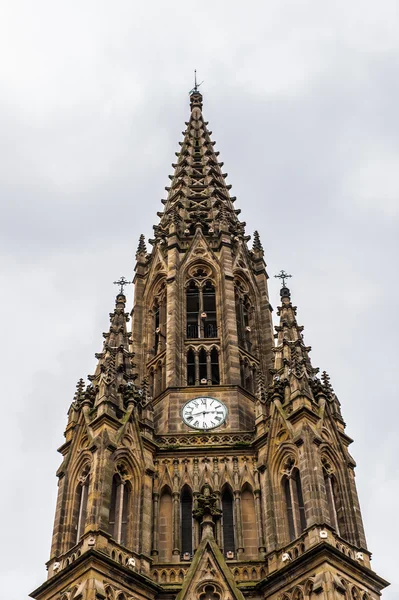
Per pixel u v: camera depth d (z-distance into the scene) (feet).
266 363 281.13
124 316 274.36
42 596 208.23
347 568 205.67
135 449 231.71
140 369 276.62
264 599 208.95
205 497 219.20
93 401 245.45
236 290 292.61
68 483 229.25
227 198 335.67
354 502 226.58
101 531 208.23
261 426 241.96
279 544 215.92
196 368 266.57
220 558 208.03
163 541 223.51
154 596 209.36
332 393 253.24
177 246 298.76
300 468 221.66
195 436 244.63
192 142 364.58
